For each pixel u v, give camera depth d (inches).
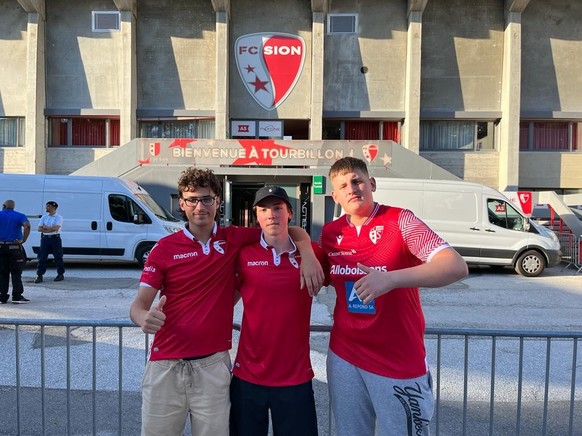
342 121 816.3
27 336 225.8
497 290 375.9
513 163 770.2
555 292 368.5
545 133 814.5
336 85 802.8
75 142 812.6
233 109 800.3
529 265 456.8
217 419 91.4
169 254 92.6
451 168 805.2
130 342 217.2
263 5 794.2
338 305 91.9
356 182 87.6
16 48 791.1
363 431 90.1
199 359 90.4
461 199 466.0
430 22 802.8
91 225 472.4
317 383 169.6
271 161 633.0
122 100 777.6
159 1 797.2
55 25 795.4
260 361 90.5
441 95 804.0
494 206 466.3
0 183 469.4
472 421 142.6
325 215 639.8
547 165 802.2
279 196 90.2
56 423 137.6
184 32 798.5
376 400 86.5
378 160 637.3
